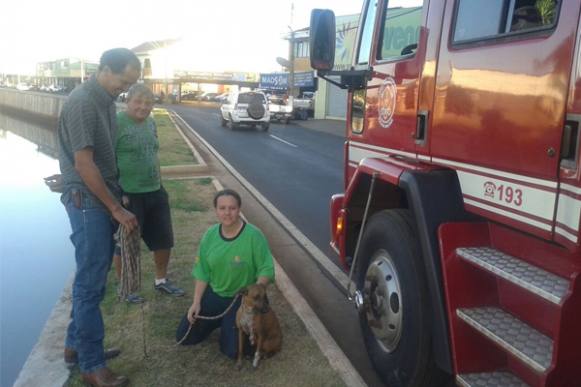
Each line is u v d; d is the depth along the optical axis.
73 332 3.72
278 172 13.24
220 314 3.95
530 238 2.61
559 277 2.41
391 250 3.42
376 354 3.71
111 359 3.85
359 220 4.46
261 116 26.30
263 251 3.89
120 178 4.54
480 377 2.76
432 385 3.20
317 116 40.41
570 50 2.23
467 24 2.95
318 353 3.92
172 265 5.64
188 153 14.98
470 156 2.87
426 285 3.11
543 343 2.43
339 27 26.94
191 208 8.09
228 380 3.60
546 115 2.35
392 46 3.87
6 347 4.78
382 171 3.54
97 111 3.29
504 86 2.61
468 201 2.94
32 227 9.22
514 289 2.73
